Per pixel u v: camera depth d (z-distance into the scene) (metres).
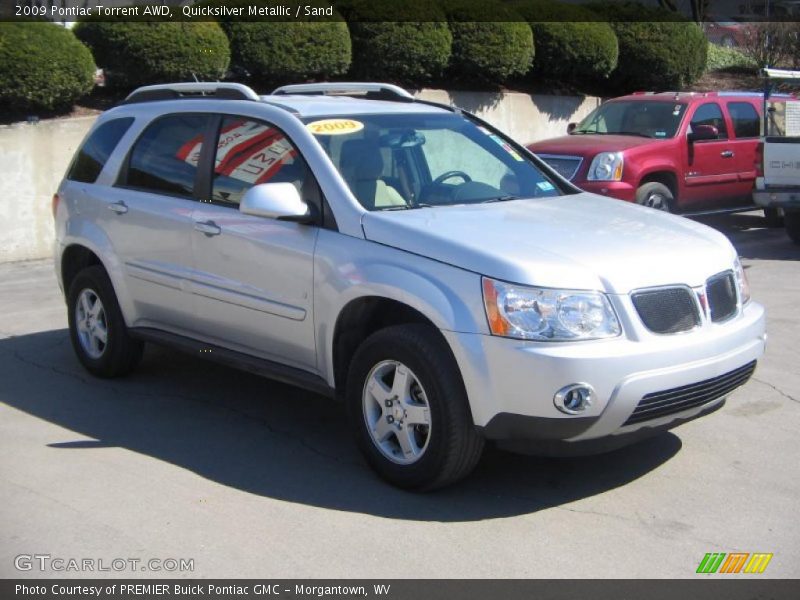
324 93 7.41
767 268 10.98
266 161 5.87
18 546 4.55
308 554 4.47
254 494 5.13
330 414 6.43
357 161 5.69
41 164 12.05
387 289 5.00
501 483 5.27
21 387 6.96
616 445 4.80
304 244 5.46
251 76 14.68
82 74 12.46
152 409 6.50
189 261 6.19
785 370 7.21
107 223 6.81
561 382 4.54
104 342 7.01
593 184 11.34
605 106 13.19
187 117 6.52
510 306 4.62
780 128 12.41
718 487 5.19
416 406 4.96
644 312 4.76
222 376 7.23
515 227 5.24
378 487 5.21
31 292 10.20
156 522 4.80
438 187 5.89
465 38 15.80
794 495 5.08
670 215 5.93
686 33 18.78
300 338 5.56
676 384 4.76
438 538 4.62
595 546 4.54
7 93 11.89
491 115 16.52
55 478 5.34
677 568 4.33
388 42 14.90
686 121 12.19
